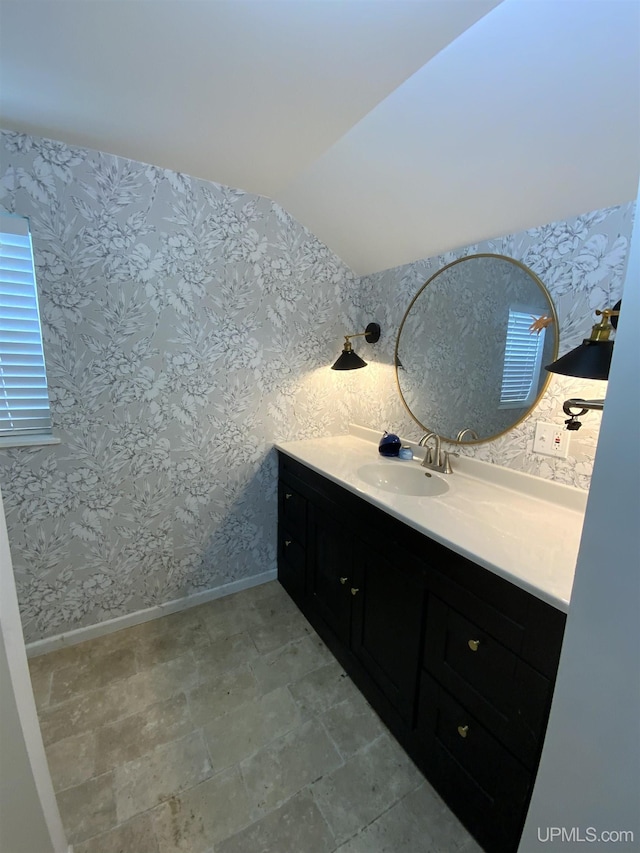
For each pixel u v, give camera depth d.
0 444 1.43
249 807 1.09
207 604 1.99
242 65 0.94
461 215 1.35
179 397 1.74
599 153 0.94
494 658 0.92
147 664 1.59
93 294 1.48
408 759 1.23
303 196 1.67
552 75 0.83
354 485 1.43
